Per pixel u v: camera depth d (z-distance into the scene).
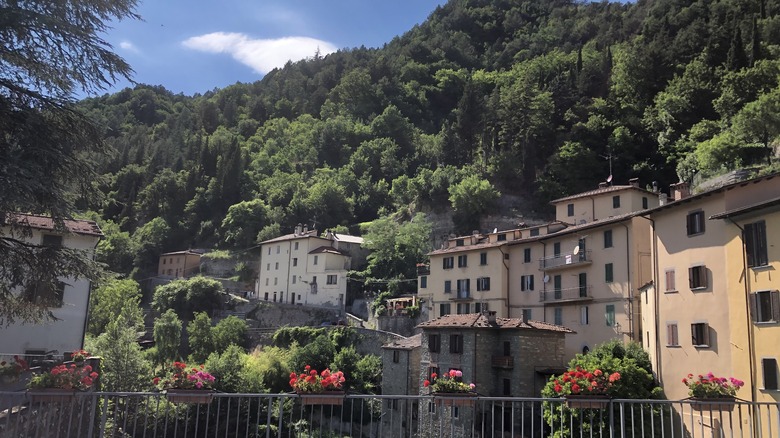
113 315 53.25
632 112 90.06
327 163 138.75
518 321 37.78
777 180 24.30
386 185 116.31
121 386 29.48
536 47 159.25
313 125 157.12
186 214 118.00
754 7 95.00
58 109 12.55
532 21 192.75
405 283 73.88
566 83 101.19
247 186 122.81
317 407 37.03
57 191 11.83
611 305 40.28
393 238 81.06
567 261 44.47
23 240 13.62
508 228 83.44
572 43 156.00
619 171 83.19
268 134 160.12
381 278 77.94
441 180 91.88
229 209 109.62
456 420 33.59
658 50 94.31
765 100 54.38
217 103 189.50
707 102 79.19
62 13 12.52
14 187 10.30
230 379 40.97
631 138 83.50
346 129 143.50
